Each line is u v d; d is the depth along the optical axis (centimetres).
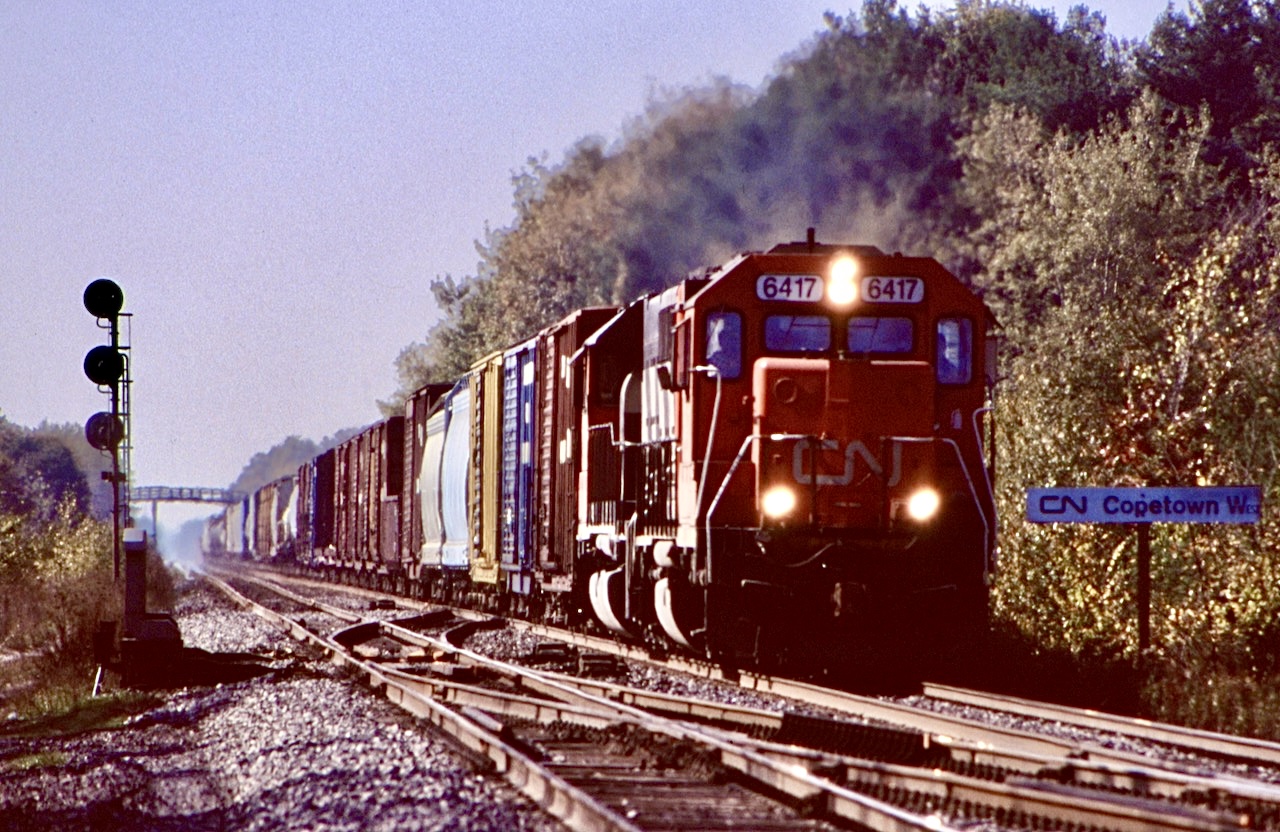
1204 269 7400
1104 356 7900
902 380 6019
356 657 7956
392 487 17300
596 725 4809
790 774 3541
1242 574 6406
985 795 3419
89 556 16425
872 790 3588
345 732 4831
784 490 6006
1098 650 6581
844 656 6241
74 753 5219
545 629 9731
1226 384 7338
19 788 4491
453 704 5616
